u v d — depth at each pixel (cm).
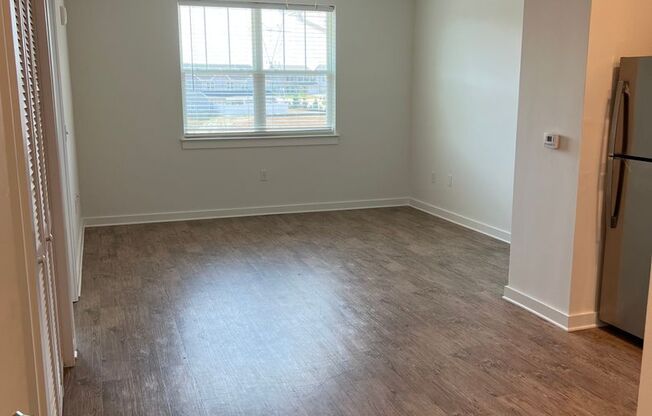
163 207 596
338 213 639
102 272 425
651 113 284
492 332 319
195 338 311
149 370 274
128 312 347
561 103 314
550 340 309
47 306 183
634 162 295
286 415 236
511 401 248
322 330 322
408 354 292
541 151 332
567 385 261
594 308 326
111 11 549
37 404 94
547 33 320
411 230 559
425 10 621
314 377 268
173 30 568
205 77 589
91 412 238
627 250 304
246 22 592
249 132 612
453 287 394
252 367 278
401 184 672
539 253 340
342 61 629
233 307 356
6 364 77
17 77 106
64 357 275
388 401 248
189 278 412
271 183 628
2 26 85
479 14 531
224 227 570
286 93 620
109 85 559
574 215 312
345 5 619
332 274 422
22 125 102
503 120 509
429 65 621
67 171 342
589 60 296
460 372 273
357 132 649
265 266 441
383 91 651
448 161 598
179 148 590
